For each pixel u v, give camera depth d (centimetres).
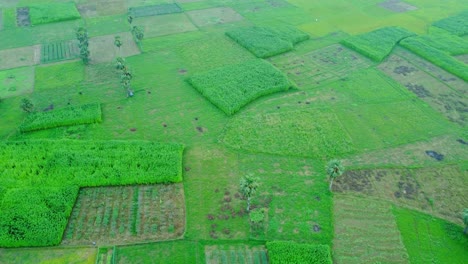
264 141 6681
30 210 5212
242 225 5225
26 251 4856
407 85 8356
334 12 12019
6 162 6009
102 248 4916
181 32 10544
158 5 12325
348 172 6059
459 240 5028
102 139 6644
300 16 11675
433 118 7325
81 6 12200
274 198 5606
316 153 6438
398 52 9719
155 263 4759
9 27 10656
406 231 5147
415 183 5884
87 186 5738
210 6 12331
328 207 5475
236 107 7362
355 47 9700
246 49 9669
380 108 7600
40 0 12481
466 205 5528
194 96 7856
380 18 11612
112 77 8444
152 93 7938
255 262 4766
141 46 9700
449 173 6072
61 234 5006
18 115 7219
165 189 5750
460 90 8188
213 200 5581
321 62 9219
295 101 7769
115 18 11381
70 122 6944
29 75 8488
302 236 5084
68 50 9544
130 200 5575
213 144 6619
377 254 4881
